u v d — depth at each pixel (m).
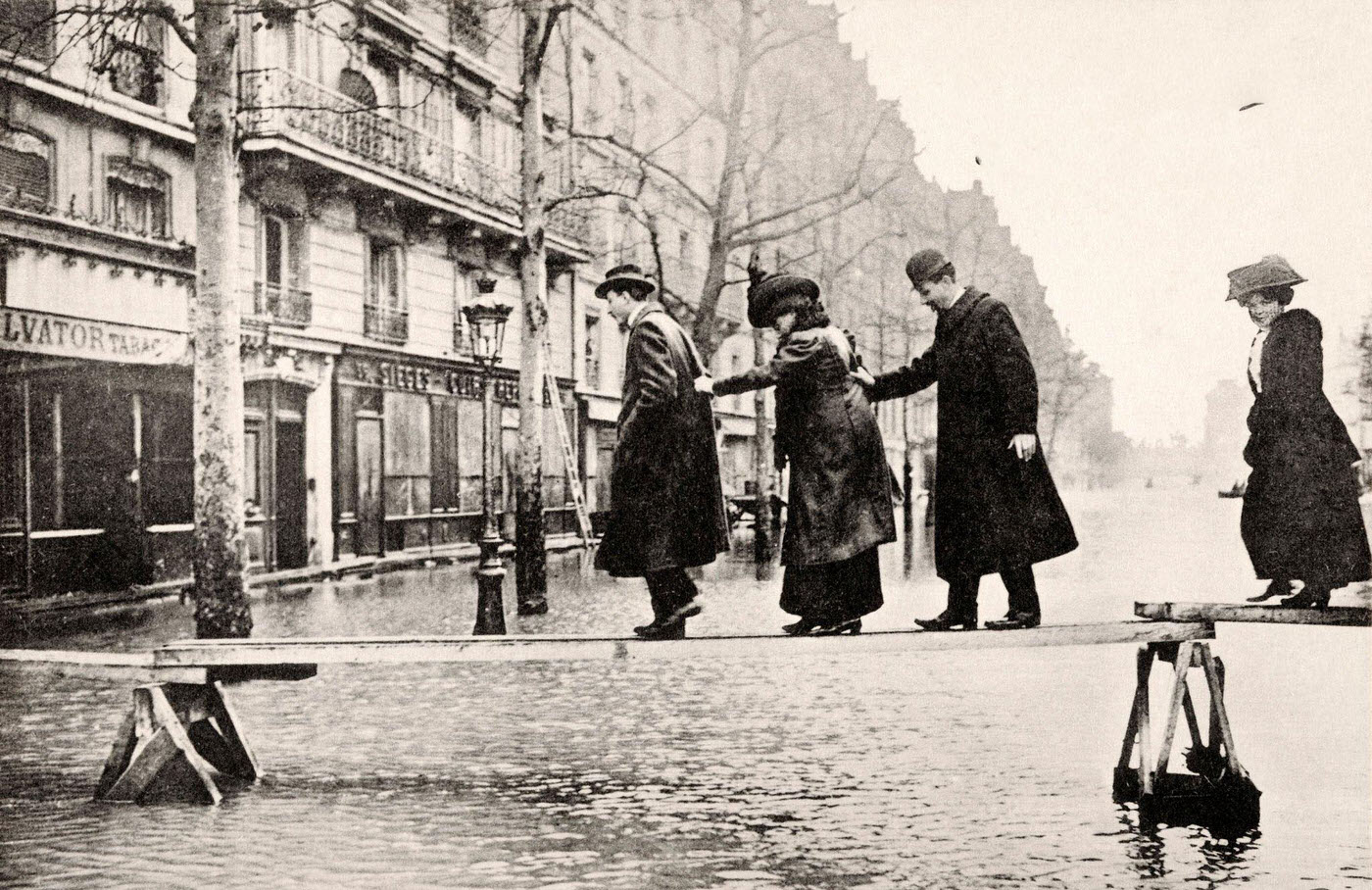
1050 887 4.59
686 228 37.00
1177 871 4.79
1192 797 5.52
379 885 4.66
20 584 15.42
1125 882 4.65
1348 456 5.90
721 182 22.11
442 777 6.52
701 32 36.66
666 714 8.31
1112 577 18.03
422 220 24.31
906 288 45.78
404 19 22.94
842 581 5.99
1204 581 17.23
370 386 22.84
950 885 4.62
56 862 5.07
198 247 11.08
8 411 15.38
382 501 23.16
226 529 10.94
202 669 6.38
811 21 34.81
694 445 6.15
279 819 5.72
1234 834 5.35
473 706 8.76
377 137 22.42
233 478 10.99
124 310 16.92
